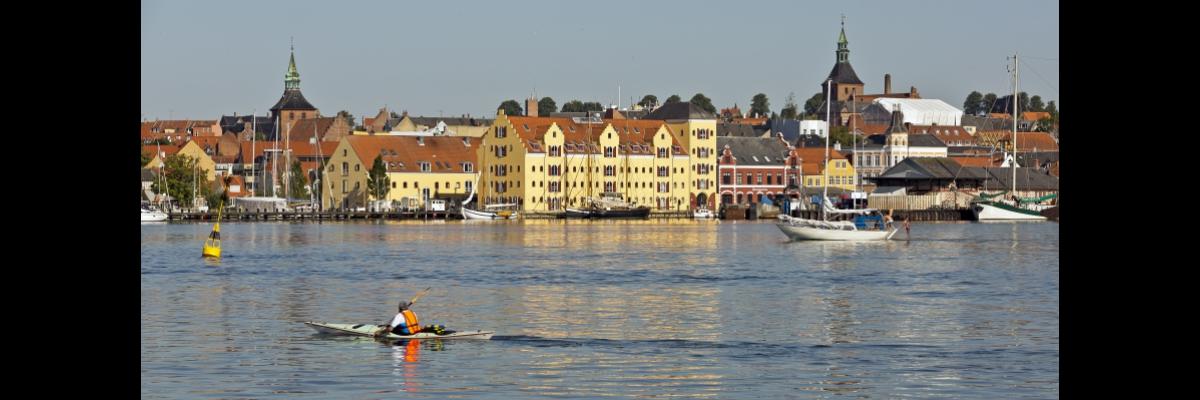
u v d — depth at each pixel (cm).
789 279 17688
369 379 8312
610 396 7762
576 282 17250
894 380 8325
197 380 8275
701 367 8888
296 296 14938
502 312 13000
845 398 7669
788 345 10131
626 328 11331
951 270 19538
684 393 7850
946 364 9050
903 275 18462
